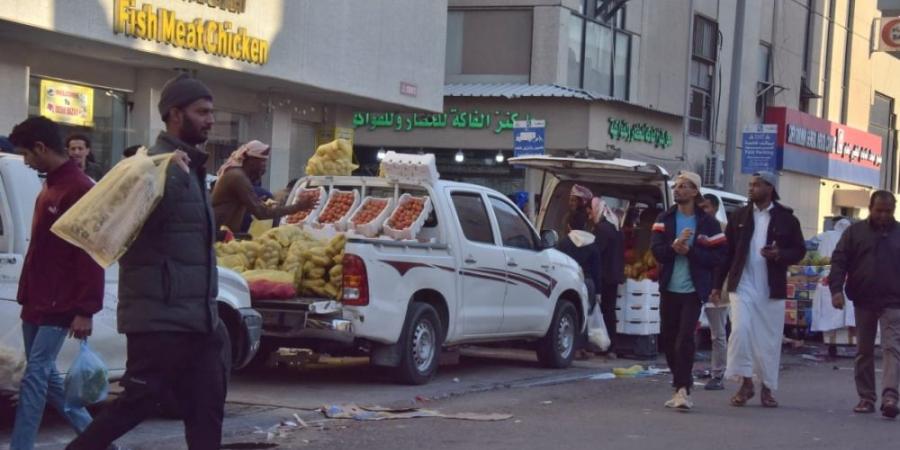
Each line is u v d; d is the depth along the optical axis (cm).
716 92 3516
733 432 998
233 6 1775
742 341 1140
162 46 1652
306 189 1323
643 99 3225
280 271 1148
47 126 710
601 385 1308
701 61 3475
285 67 1908
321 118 2273
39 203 712
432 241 1241
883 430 1036
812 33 4144
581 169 1598
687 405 1116
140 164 576
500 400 1158
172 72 1858
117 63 1786
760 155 2853
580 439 943
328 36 2011
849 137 4412
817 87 4203
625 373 1403
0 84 1579
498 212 1344
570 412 1091
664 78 3281
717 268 1133
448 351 1356
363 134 2942
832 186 4366
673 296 1108
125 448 832
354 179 1305
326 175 1327
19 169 841
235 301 1003
